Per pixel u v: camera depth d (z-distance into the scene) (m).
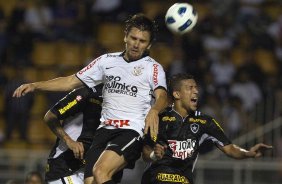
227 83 51.72
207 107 47.78
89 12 58.50
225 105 47.94
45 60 56.75
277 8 62.22
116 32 58.50
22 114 49.38
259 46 57.12
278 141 43.78
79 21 58.22
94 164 23.03
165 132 24.89
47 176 26.08
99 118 25.45
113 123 23.16
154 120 21.38
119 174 23.98
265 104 44.97
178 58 52.41
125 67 23.28
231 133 45.59
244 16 58.94
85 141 25.39
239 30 57.88
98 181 21.94
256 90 51.03
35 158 42.94
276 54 57.12
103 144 23.23
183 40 54.12
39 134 50.56
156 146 22.86
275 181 41.75
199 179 42.03
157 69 23.16
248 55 55.59
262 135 44.50
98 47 55.94
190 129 25.02
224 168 42.00
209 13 58.34
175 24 25.31
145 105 23.23
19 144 49.34
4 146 49.28
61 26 57.88
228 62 53.50
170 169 24.66
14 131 49.56
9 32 55.84
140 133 23.03
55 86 23.94
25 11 57.62
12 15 56.56
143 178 25.08
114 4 58.94
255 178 41.81
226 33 57.22
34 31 57.22
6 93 49.72
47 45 57.12
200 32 56.12
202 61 52.59
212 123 25.30
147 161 23.84
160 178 24.58
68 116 25.45
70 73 54.19
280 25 58.66
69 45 57.28
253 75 51.75
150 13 59.81
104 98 23.62
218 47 55.78
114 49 56.41
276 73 55.38
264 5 61.84
